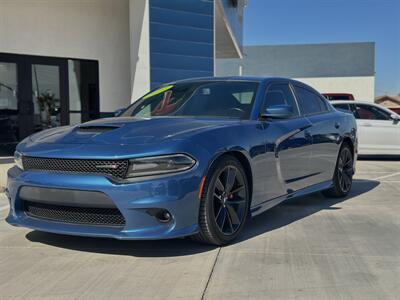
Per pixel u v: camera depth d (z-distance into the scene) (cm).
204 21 1320
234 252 453
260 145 504
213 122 490
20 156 465
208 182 439
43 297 357
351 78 4453
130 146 421
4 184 810
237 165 475
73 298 355
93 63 1314
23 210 466
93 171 420
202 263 423
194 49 1304
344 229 539
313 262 428
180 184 413
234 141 468
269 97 569
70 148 434
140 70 1239
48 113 1258
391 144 1305
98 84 1319
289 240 494
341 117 708
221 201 460
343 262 428
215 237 454
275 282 382
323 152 642
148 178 409
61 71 1269
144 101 607
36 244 482
